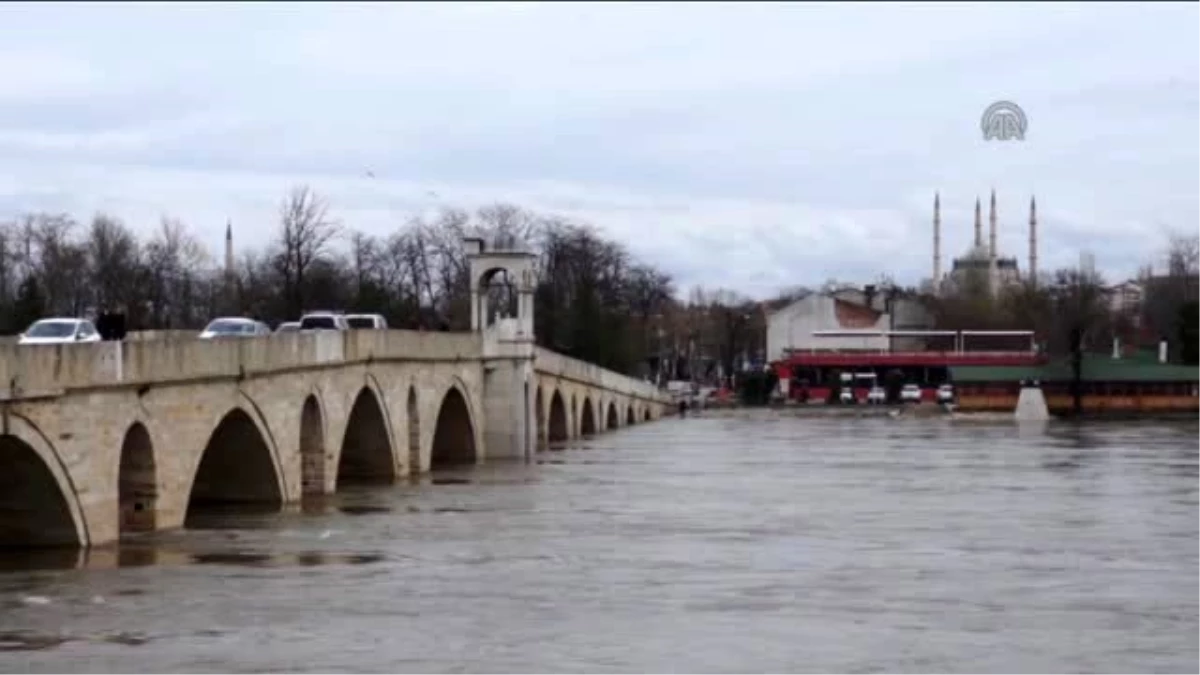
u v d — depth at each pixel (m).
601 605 50.47
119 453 58.50
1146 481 95.38
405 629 46.53
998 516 75.56
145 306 153.12
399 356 92.81
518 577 55.81
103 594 50.72
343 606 49.88
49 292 146.75
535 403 123.38
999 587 54.25
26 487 54.31
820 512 77.12
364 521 70.88
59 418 53.66
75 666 41.59
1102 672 42.16
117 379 57.28
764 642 45.09
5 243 180.25
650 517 74.25
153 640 44.66
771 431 162.38
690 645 44.62
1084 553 62.47
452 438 111.94
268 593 51.94
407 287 198.38
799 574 56.84
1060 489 90.06
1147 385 192.88
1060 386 192.88
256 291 169.00
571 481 94.31
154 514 61.78
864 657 43.38
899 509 78.62
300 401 76.62
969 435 151.00
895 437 148.25
